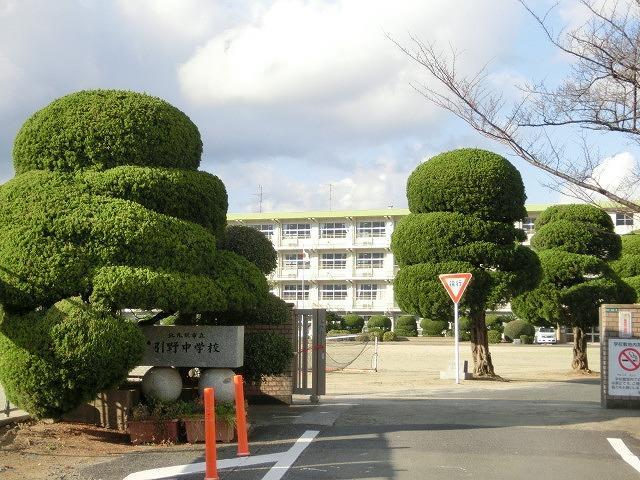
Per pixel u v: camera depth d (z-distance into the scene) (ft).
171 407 34.09
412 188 71.97
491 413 43.50
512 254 68.39
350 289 226.79
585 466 28.27
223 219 37.93
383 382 71.10
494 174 68.64
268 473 26.43
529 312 82.53
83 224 32.78
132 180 34.22
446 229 68.23
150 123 35.78
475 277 67.41
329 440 33.71
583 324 81.82
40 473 26.40
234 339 38.04
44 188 33.55
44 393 31.68
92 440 33.53
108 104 35.81
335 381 72.49
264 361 43.96
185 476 26.03
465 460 29.07
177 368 41.81
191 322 44.75
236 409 31.12
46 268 32.12
